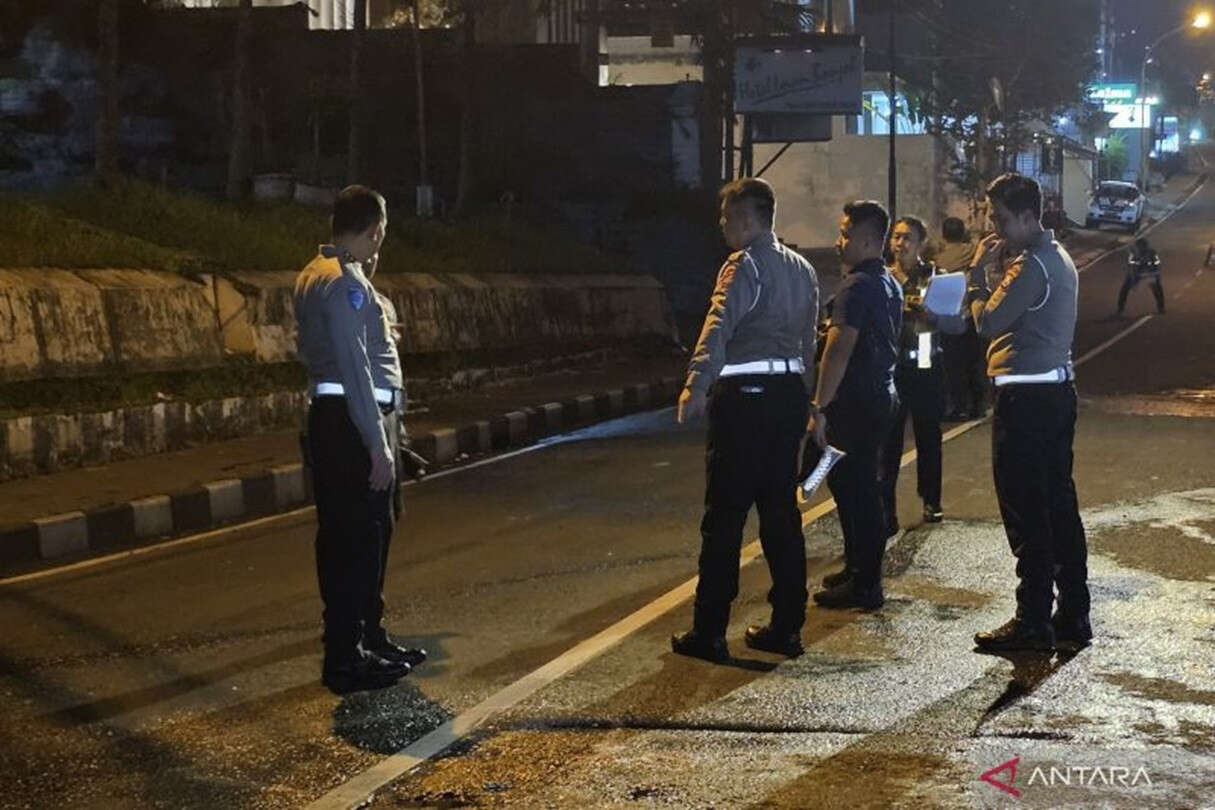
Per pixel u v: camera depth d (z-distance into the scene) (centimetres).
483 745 629
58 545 1058
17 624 855
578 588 921
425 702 691
